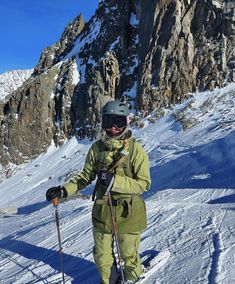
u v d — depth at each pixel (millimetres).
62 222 8844
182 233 5859
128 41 38375
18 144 40812
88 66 40750
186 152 22109
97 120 36562
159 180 19188
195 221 6516
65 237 7180
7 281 5312
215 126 24688
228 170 15375
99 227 3779
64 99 40031
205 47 31109
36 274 5316
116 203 3684
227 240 5105
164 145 25469
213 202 10648
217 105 27641
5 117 43062
